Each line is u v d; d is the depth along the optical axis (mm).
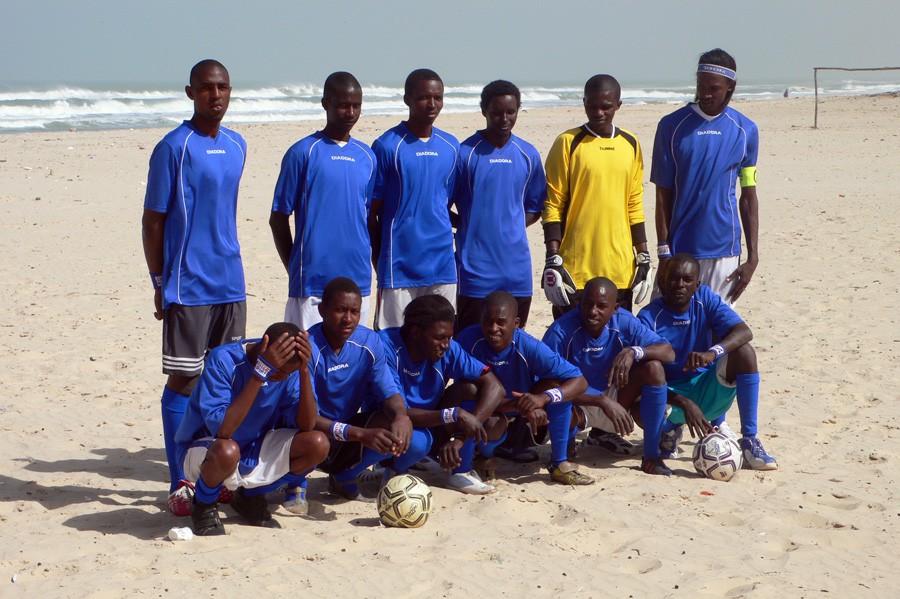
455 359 6336
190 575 4945
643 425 6750
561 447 6547
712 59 6895
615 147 7023
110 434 7613
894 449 7125
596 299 6504
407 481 5746
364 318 6777
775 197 20250
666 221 7246
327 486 6602
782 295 12250
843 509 6043
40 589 4734
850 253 14758
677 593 4801
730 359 6781
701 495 6242
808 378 8922
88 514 5895
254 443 5672
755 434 6844
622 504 6070
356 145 6668
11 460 6926
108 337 10484
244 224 17312
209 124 5914
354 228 6590
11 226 16922
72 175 23344
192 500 5641
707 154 7004
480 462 6629
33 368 9297
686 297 6852
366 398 6215
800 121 39469
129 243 15859
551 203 7152
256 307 11758
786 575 5016
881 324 10805
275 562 5137
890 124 36625
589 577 4996
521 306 7242
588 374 6844
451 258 7035
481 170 6992
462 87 127250
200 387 5523
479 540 5484
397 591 4824
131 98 74562
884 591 4867
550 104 74562
